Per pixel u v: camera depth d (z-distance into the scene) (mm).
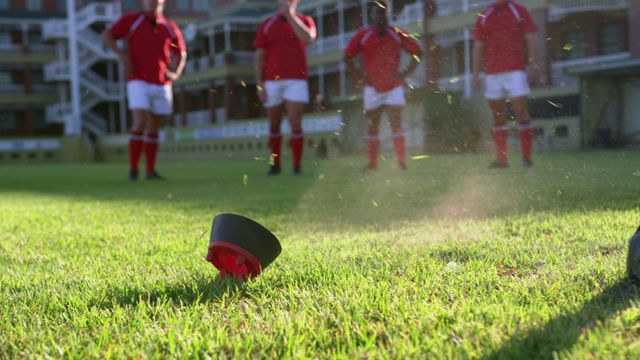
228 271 3084
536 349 1929
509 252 3557
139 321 2428
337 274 3109
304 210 6512
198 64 55375
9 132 67750
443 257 3537
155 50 13055
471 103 11734
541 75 10391
